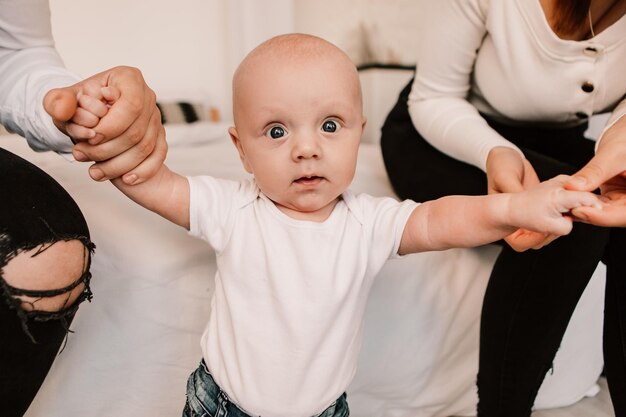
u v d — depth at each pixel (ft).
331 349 2.14
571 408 3.49
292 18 6.13
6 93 2.31
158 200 2.12
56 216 1.88
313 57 2.10
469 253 3.20
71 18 5.84
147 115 1.89
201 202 2.16
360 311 2.26
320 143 2.08
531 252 2.44
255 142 2.12
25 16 2.35
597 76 2.79
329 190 2.14
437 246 2.13
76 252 1.89
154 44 6.45
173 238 2.61
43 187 1.94
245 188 2.30
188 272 2.56
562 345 3.37
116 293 2.55
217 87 6.97
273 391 2.11
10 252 1.69
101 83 1.82
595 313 3.42
